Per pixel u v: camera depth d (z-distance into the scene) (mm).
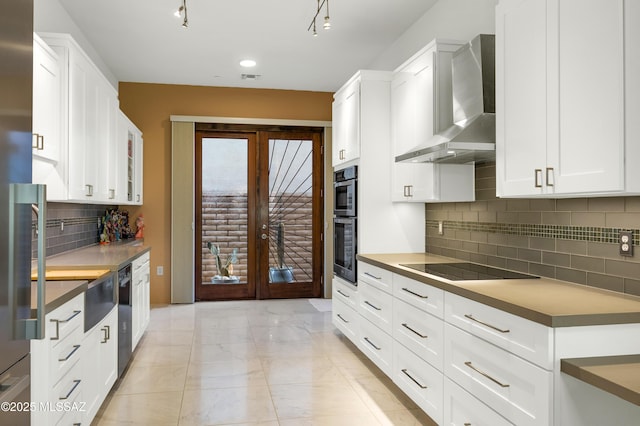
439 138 2697
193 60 5020
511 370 1792
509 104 2227
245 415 2703
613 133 1652
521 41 2137
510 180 2223
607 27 1674
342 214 4199
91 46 4535
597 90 1719
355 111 3857
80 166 2984
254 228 6090
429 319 2496
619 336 1649
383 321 3199
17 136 1245
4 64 1170
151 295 5840
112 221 5109
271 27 4152
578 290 2100
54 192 2738
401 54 4379
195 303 5867
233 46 4613
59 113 2742
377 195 3791
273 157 6121
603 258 2131
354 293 3871
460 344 2172
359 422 2617
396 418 2670
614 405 1656
